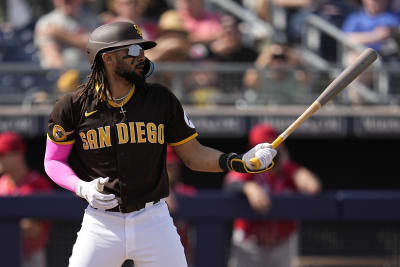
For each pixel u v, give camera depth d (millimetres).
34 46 27281
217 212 19641
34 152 26609
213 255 19719
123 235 10992
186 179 27203
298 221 19938
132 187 10953
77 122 10992
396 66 27078
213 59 26922
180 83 26109
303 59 27469
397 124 25766
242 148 26656
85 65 25719
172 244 11203
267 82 26297
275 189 20547
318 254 20000
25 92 25922
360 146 27203
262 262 19797
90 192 10453
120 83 10883
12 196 19500
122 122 10867
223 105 26297
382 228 20062
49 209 19531
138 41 10625
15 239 19578
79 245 11203
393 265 20078
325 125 25859
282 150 20547
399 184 27375
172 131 11438
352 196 19797
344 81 10977
